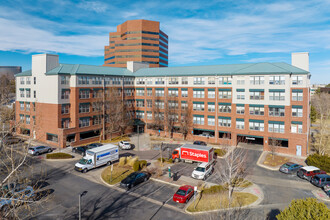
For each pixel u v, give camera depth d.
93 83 56.06
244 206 25.25
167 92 63.19
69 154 44.09
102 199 27.27
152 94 65.88
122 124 58.97
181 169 37.84
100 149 38.72
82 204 25.95
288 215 14.64
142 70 72.12
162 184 31.89
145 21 117.75
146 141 57.91
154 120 63.16
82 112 53.22
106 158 38.91
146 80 66.81
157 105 62.91
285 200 27.02
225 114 54.41
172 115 61.47
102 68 63.22
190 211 24.14
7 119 26.27
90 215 23.67
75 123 51.66
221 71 56.16
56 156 42.06
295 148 46.22
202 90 57.53
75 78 51.47
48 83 51.34
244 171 37.00
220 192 28.52
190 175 35.06
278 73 47.47
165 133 62.94
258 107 50.12
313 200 15.17
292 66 49.97
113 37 134.88
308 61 48.97
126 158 40.69
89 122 54.88
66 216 23.39
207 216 22.86
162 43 126.50
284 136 47.50
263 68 51.16
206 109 57.06
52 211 24.30
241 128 52.31
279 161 42.09
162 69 69.06
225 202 25.88
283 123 47.59
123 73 67.06
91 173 35.69
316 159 38.31
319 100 93.62
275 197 27.77
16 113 60.16
